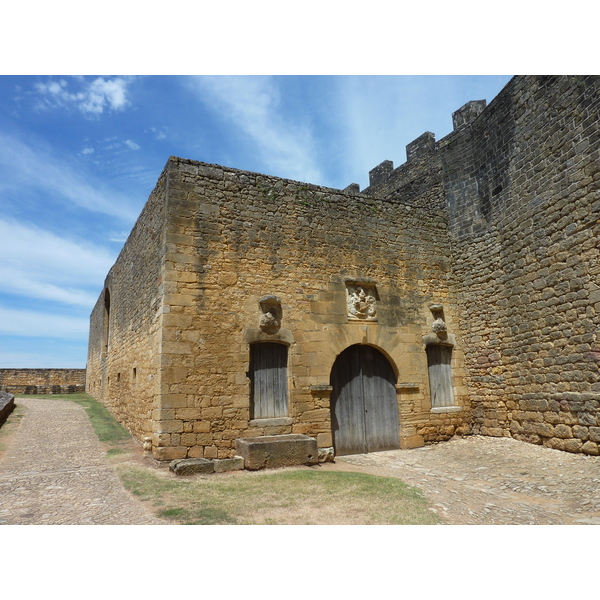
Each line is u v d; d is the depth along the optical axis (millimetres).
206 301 8406
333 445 9453
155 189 9547
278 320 9023
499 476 7270
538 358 9055
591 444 7727
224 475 6879
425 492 6156
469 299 11086
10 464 7477
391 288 10633
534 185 9367
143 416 9000
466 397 10898
